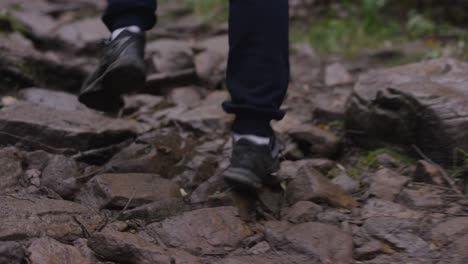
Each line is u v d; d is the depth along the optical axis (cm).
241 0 173
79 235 164
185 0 472
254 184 179
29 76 288
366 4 411
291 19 435
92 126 225
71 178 190
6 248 145
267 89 175
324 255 157
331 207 186
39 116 224
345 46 387
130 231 171
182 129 249
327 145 231
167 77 305
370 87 239
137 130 236
